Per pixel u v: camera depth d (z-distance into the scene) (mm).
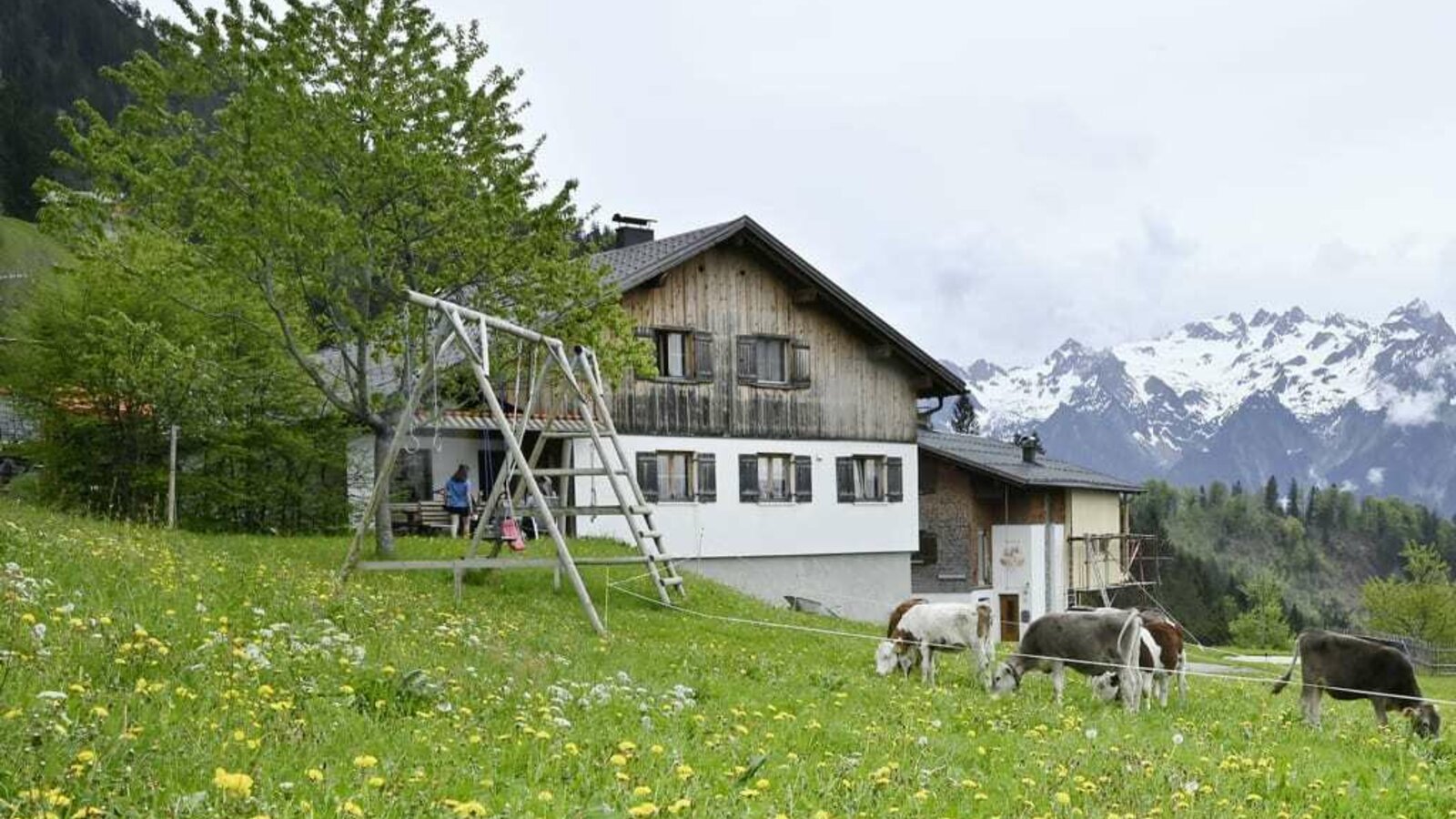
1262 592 98062
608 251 40344
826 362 40312
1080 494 50906
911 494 42312
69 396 28609
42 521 16922
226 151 22516
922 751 9430
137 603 10570
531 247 23422
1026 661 15742
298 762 6688
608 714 9484
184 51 22766
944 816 7363
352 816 5637
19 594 9453
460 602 18062
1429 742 13602
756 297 38594
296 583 14742
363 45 22641
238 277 22516
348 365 23766
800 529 39188
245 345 29344
